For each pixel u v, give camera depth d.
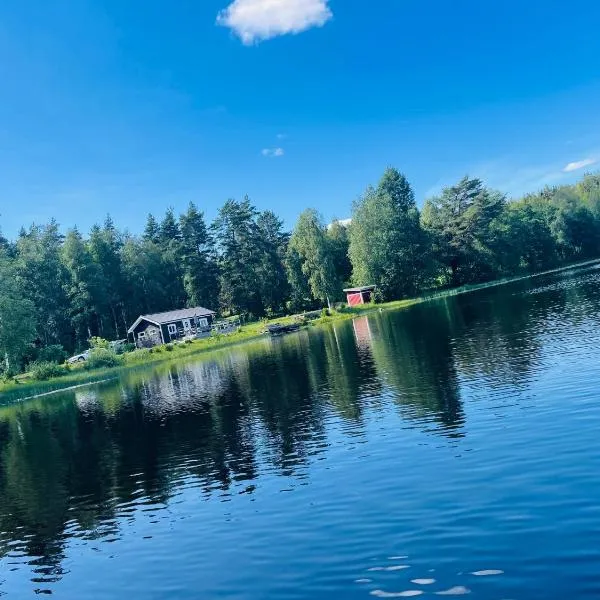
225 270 103.31
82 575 11.72
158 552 12.09
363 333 51.59
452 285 102.69
